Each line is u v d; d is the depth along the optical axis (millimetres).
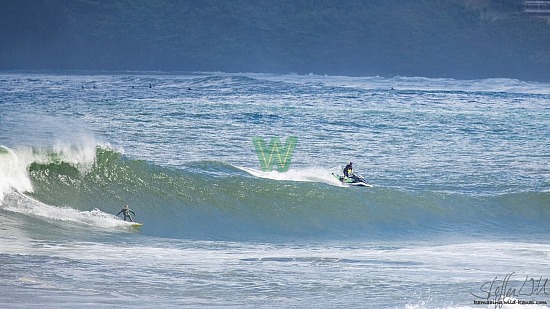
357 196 101688
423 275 64625
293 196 99000
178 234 87375
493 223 100875
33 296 53312
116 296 54656
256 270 65375
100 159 96812
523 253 77125
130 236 82312
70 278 59125
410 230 95750
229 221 92750
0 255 66312
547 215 104875
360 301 55625
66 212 86875
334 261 70938
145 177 96375
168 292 56688
